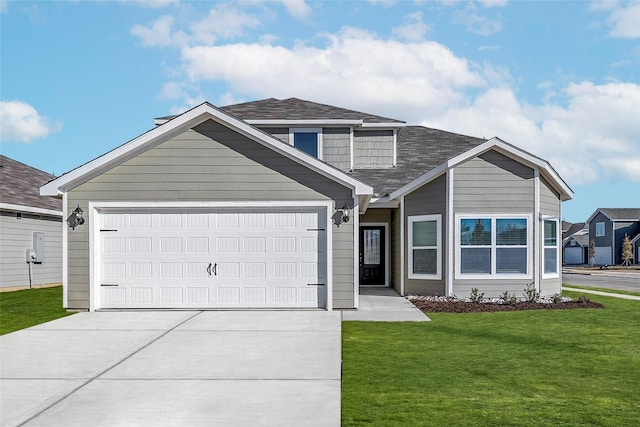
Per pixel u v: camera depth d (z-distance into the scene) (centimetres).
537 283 1662
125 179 1397
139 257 1402
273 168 1402
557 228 1794
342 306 1395
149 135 1378
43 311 1405
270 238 1405
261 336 1045
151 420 586
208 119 1401
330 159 2050
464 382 722
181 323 1194
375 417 585
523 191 1672
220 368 804
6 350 930
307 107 2208
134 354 898
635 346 956
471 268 1664
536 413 597
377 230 2094
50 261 2308
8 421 587
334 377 751
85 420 589
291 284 1406
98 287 1397
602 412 601
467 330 1114
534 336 1050
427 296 1703
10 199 2056
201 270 1402
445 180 1681
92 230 1392
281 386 710
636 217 6644
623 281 3164
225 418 590
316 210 1407
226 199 1398
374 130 2152
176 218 1406
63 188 1395
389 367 804
